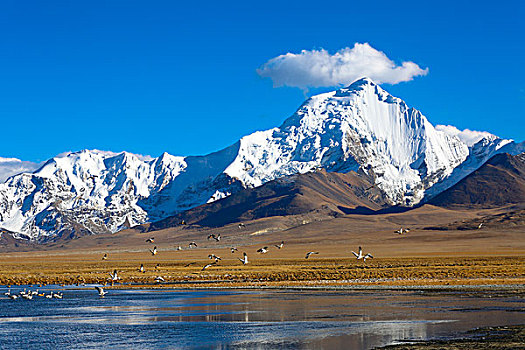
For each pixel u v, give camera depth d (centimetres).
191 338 6912
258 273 16975
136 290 13088
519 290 11369
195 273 17775
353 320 7969
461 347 5966
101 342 6762
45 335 7212
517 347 5888
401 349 5994
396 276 14888
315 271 17312
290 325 7662
